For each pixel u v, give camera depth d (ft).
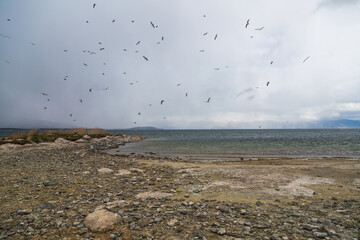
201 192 29.17
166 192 29.25
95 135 162.91
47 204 23.18
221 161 62.54
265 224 18.47
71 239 15.76
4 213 20.47
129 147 114.32
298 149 92.84
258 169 44.78
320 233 16.46
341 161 59.72
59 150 82.89
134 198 26.30
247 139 173.37
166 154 81.71
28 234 16.33
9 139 101.40
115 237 16.17
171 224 18.47
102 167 48.08
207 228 17.75
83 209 21.94
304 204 23.91
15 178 35.45
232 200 25.52
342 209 22.52
